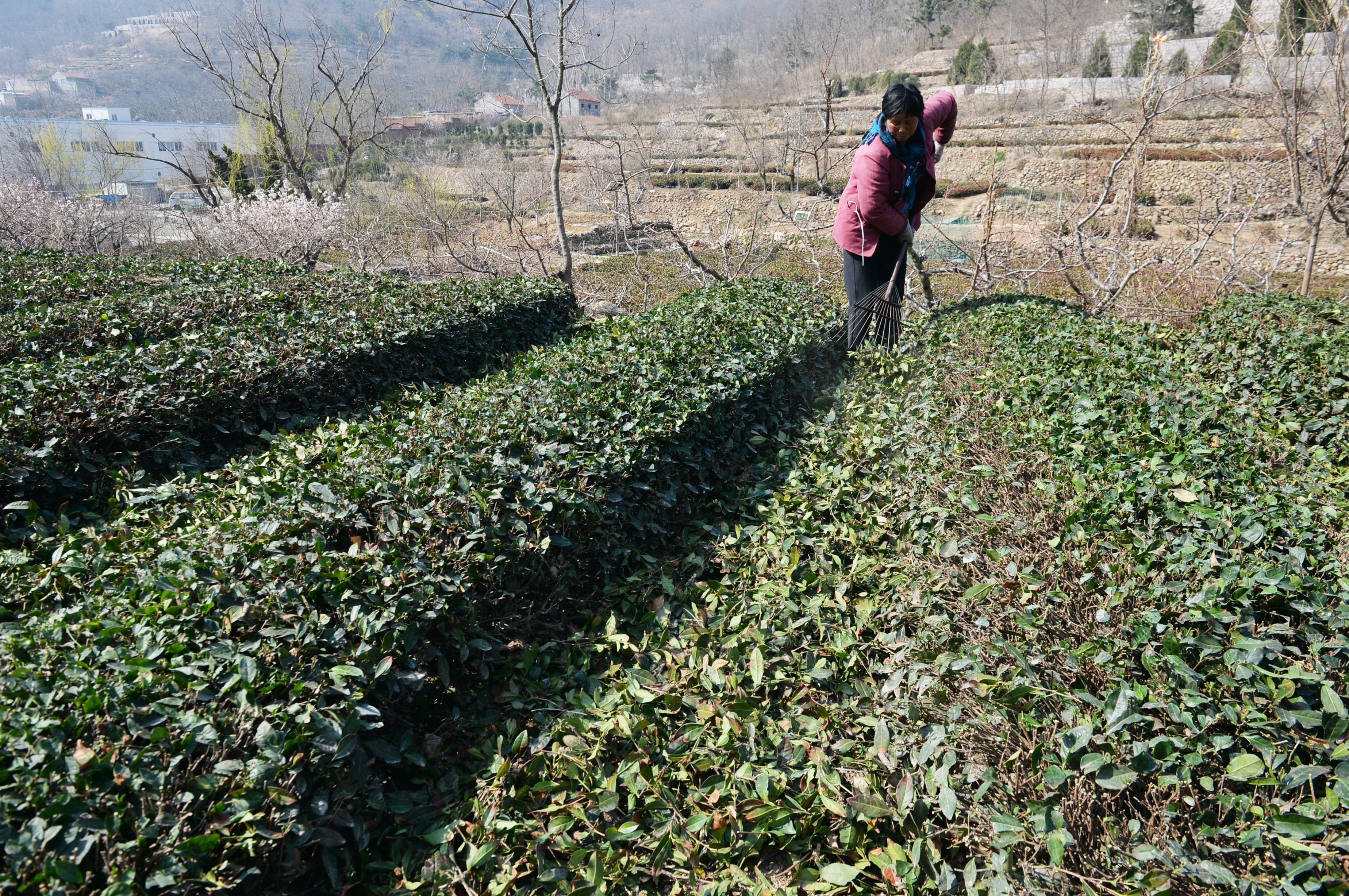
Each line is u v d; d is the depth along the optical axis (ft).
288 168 62.64
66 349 18.94
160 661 7.35
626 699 9.71
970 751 7.64
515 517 10.56
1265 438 12.46
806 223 34.96
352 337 19.56
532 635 11.03
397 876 7.46
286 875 6.69
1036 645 8.21
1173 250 30.53
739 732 8.89
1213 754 6.79
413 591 9.01
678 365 15.55
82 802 5.82
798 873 7.50
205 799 6.39
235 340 18.28
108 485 13.96
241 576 8.72
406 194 62.39
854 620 10.67
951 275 40.47
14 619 8.77
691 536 13.71
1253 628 7.50
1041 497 10.72
